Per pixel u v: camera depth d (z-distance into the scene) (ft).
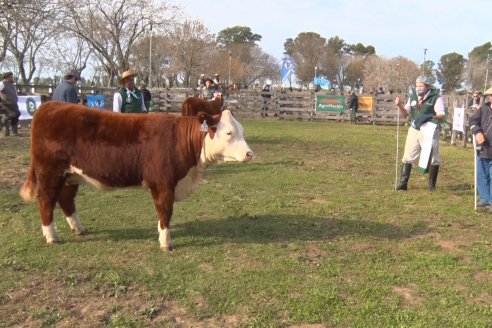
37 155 17.35
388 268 16.43
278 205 24.20
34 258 16.60
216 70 178.60
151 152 16.98
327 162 38.88
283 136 58.80
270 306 13.55
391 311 13.41
